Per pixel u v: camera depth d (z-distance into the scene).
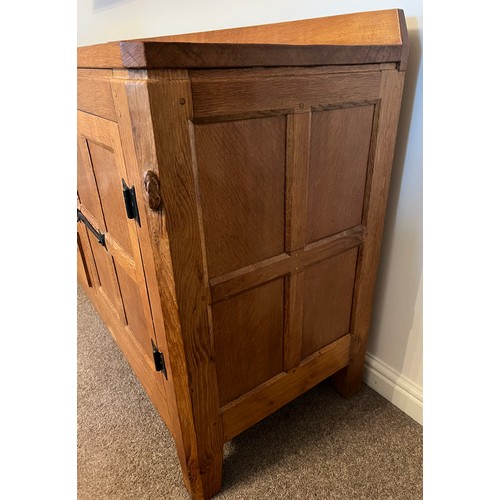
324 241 0.77
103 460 0.94
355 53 0.62
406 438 0.96
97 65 0.56
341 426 1.00
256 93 0.54
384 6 0.75
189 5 1.24
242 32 0.95
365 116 0.71
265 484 0.86
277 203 0.66
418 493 0.83
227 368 0.73
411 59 0.74
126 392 1.14
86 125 0.71
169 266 0.56
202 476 0.79
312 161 0.67
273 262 0.70
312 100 0.61
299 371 0.88
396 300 0.97
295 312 0.79
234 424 0.80
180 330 0.62
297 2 0.90
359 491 0.84
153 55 0.44
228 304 0.67
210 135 0.52
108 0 1.68
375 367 1.09
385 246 0.94
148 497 0.85
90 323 1.46
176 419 0.76
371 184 0.78
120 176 0.62
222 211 0.59
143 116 0.47
